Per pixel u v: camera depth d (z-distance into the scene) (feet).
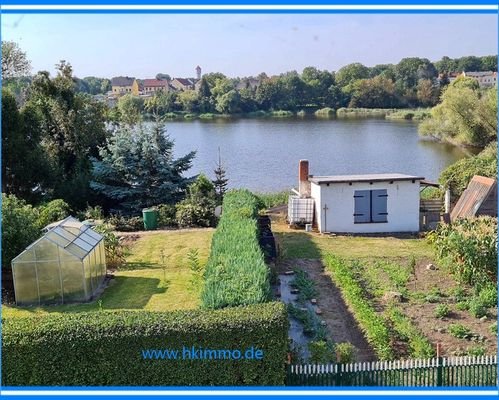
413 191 100.58
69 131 130.11
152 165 123.03
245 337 43.21
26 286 63.77
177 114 404.16
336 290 69.15
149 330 43.34
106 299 65.77
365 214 100.53
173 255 85.46
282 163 216.13
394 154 231.50
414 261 74.64
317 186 100.53
